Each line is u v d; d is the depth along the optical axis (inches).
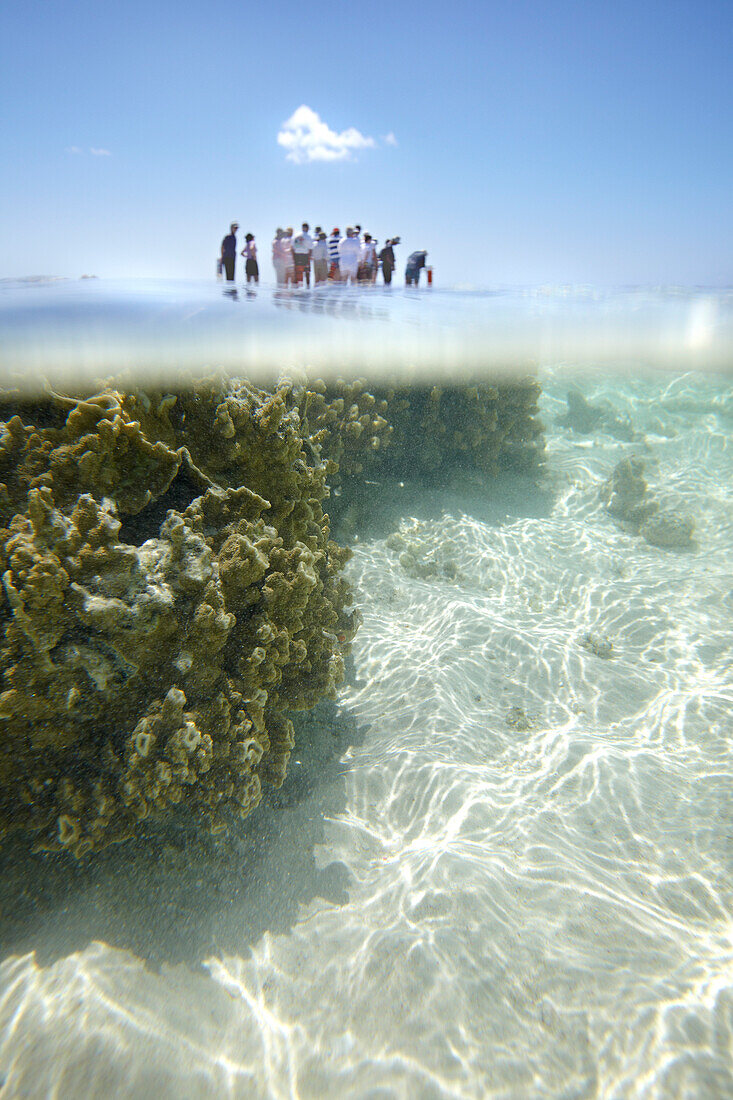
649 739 202.7
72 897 130.8
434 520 356.8
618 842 156.3
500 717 212.7
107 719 131.0
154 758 125.0
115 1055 104.0
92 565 124.6
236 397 181.5
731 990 115.8
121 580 126.3
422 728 199.6
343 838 156.5
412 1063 105.7
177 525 140.2
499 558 332.5
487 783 176.2
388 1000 116.0
